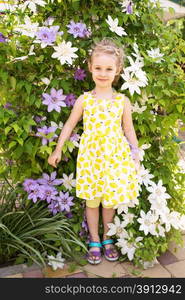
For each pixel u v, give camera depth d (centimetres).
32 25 180
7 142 184
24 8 180
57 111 182
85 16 187
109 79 178
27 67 183
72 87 195
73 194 201
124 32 186
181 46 205
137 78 182
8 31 187
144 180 197
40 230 184
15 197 198
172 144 212
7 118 171
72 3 181
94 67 177
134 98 190
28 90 176
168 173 209
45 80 183
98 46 176
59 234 184
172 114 192
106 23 188
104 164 179
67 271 184
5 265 188
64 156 196
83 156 184
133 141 189
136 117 191
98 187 184
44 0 192
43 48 181
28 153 180
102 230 204
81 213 201
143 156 203
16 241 180
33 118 188
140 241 196
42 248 192
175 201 211
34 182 186
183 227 205
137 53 188
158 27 203
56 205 193
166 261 196
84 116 184
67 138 185
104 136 178
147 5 202
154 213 198
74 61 193
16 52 179
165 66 190
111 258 192
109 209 193
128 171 181
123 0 189
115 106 181
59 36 175
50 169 194
